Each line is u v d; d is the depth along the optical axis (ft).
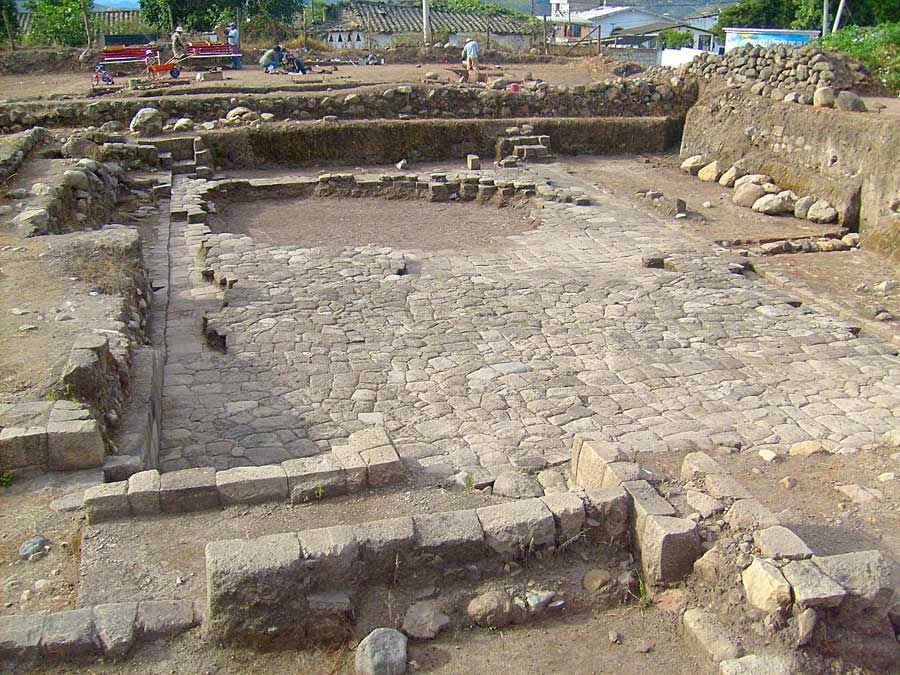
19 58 98.37
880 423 24.94
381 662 13.15
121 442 20.54
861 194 48.88
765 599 13.43
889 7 116.37
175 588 14.65
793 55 62.90
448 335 32.19
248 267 40.19
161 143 62.23
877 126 48.39
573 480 20.33
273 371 28.53
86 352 21.53
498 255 43.57
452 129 68.90
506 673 13.34
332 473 18.03
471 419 25.29
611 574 15.42
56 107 67.56
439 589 14.74
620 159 71.41
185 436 23.81
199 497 17.15
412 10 160.86
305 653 13.64
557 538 15.55
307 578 13.75
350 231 49.01
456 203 57.41
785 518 18.52
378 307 35.09
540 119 71.92
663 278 39.37
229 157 64.69
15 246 33.81
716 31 155.12
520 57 110.63
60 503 17.30
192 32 117.80
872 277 40.22
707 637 13.57
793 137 56.80
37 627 13.20
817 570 13.55
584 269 41.04
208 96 70.90
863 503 19.51
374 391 27.14
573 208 53.36
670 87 75.51
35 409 19.33
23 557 15.51
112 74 96.22
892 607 14.64
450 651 13.79
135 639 13.38
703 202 55.83
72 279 30.19
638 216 51.75
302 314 33.96
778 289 38.40
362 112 71.61
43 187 42.22
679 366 29.43
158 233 46.80
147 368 24.99
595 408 26.09
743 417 25.43
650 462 21.31
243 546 13.83
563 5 248.11
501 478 20.08
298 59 93.45
